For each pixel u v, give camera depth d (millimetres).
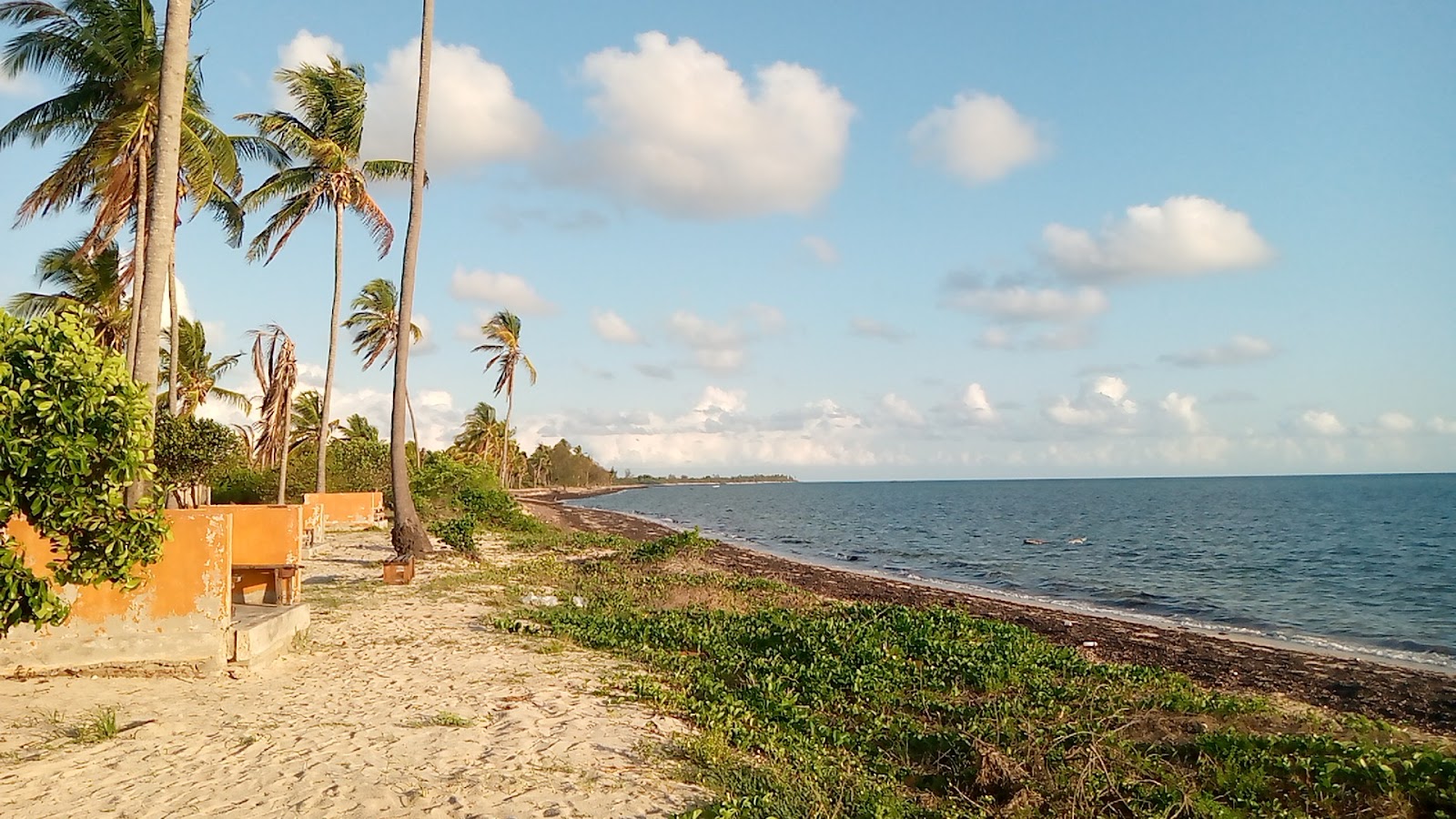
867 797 6422
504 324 55688
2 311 6633
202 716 7680
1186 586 26344
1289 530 49500
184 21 10891
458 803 5684
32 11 17281
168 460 22859
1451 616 20547
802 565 30031
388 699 8695
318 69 25516
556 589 17672
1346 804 6250
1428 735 10094
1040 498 116688
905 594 22344
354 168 26594
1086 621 18781
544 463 157125
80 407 6641
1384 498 93562
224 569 9164
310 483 36531
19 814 5289
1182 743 7641
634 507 94062
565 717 8172
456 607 14984
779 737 7883
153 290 10625
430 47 21438
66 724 7309
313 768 6258
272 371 37438
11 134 18062
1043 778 6895
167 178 10727
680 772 6672
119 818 5246
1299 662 14492
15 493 6520
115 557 7160
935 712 9141
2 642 8672
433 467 42062
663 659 11125
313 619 13367
